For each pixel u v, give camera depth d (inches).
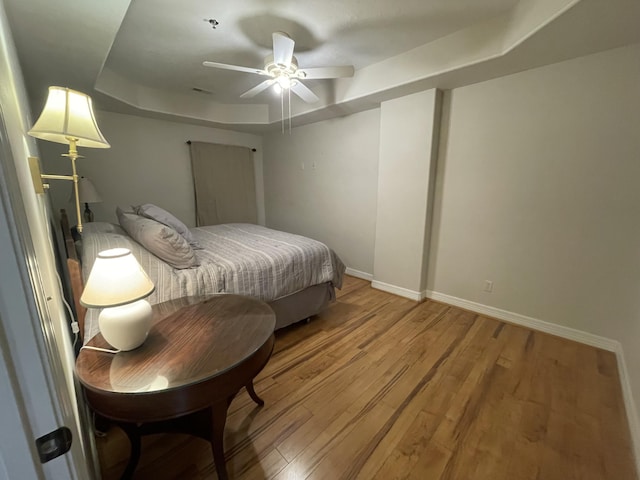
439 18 81.7
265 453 54.1
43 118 40.1
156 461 52.5
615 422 61.4
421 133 113.2
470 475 50.5
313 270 99.7
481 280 110.7
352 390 70.6
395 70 105.8
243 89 140.6
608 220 82.9
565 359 82.4
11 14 58.7
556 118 87.6
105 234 87.3
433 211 119.8
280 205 198.5
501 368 78.7
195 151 171.3
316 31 88.2
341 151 154.9
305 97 106.6
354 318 108.2
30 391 17.2
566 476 50.4
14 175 20.3
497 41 81.6
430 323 104.1
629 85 76.0
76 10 58.8
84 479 22.2
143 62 109.6
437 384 72.6
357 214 153.5
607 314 85.8
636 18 62.1
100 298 39.1
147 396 36.6
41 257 32.7
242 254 90.4
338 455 53.9
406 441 56.8
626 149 78.2
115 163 146.3
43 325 18.2
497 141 99.9
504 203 101.3
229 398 47.0
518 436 58.0
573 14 61.1
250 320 53.7
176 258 74.5
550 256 94.0
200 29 86.4
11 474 17.0
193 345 45.8
